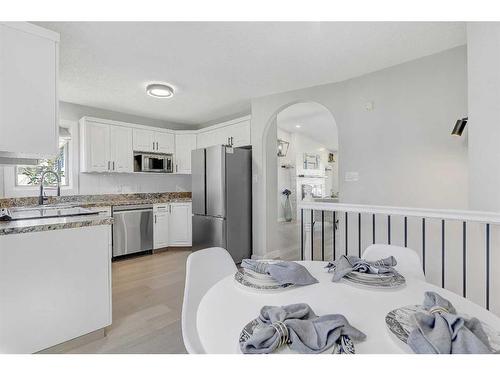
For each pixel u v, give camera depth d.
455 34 2.17
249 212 3.91
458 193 2.40
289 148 7.83
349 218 3.06
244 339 0.68
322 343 0.65
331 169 9.50
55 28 2.03
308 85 3.25
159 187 4.96
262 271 1.12
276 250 3.90
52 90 1.85
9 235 1.54
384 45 2.33
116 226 3.82
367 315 0.83
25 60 1.74
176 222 4.49
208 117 4.83
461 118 2.37
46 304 1.66
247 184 3.89
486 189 1.61
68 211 2.47
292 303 0.92
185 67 2.74
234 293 1.01
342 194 3.10
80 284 1.80
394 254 1.47
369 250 1.54
